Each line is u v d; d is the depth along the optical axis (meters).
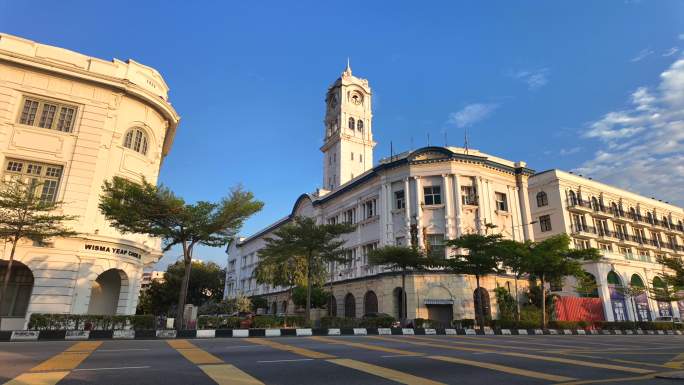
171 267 63.84
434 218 34.75
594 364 9.24
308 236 27.88
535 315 32.09
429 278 32.34
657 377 7.46
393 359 9.60
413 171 35.94
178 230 20.66
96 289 25.59
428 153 36.38
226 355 10.27
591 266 42.88
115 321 19.66
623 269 44.28
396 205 36.78
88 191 23.56
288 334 19.59
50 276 21.77
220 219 20.20
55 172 23.61
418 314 31.53
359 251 39.41
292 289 40.19
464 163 35.66
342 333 20.95
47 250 21.95
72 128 24.31
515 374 7.70
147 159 27.02
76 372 7.49
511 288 34.47
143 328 20.31
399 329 22.55
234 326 23.67
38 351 10.95
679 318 46.16
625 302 42.72
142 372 7.54
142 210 19.28
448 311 32.25
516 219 37.00
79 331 16.28
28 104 23.72
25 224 18.80
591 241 48.09
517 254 28.12
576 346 14.81
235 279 71.25
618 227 52.62
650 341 19.92
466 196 35.44
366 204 40.19
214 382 6.65
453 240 29.14
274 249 29.00
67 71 24.19
